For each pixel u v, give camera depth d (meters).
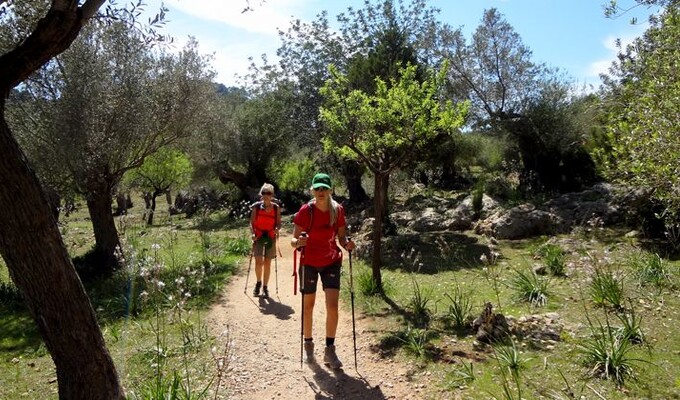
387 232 13.85
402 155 8.19
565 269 8.37
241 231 18.00
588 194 13.29
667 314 5.95
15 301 9.98
